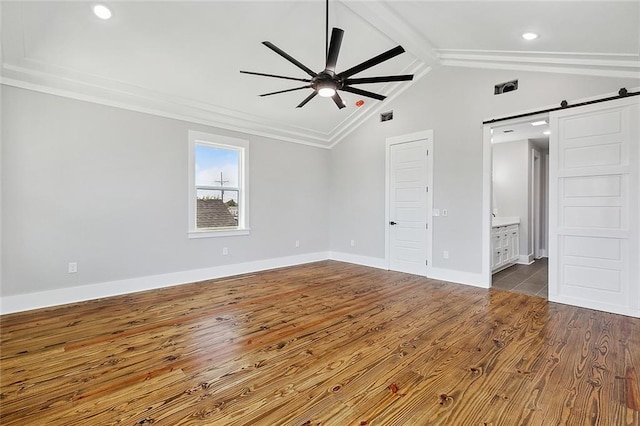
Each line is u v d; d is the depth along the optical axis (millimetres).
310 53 3895
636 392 1896
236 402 1826
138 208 4098
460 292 4062
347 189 6176
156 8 2893
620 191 3188
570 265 3523
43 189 3428
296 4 3168
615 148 3199
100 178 3795
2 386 1979
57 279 3531
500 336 2707
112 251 3900
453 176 4562
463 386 1979
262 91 4500
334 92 2912
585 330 2816
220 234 4887
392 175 5391
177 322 3053
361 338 2689
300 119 5496
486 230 4246
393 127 5332
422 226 4984
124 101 3924
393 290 4168
